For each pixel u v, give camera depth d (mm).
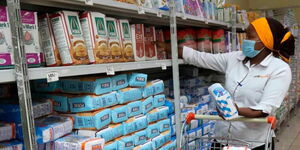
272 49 1692
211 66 2143
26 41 1056
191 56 2189
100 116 1382
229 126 1825
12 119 1184
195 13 2287
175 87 2055
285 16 5055
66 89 1478
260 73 1701
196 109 2270
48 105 1360
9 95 1528
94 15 1389
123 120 1544
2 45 960
